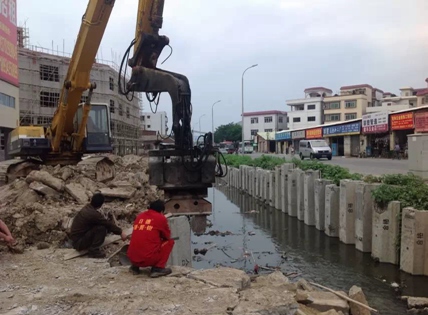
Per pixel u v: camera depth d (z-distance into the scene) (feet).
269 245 39.11
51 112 134.10
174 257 25.85
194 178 21.56
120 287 18.16
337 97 227.61
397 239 29.45
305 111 245.04
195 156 21.53
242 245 39.42
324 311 18.34
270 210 58.65
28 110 128.16
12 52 114.52
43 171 40.78
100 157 49.88
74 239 24.58
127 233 28.30
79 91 40.73
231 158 106.63
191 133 21.59
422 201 28.71
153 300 16.43
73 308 16.02
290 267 32.04
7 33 110.32
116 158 61.52
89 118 50.29
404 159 110.32
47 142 48.85
